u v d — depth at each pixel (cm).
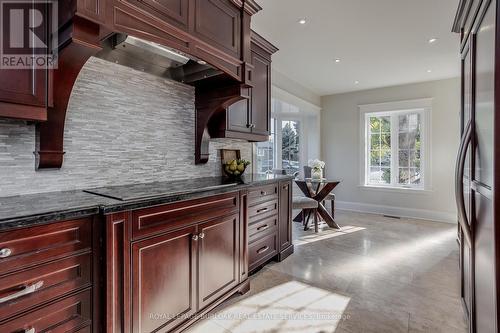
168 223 153
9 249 97
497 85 97
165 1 153
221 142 290
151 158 213
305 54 358
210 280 185
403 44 326
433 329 173
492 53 103
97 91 177
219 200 192
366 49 341
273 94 416
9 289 97
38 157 147
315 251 317
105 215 123
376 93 527
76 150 166
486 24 112
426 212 480
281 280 242
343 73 436
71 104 163
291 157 609
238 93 225
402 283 236
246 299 210
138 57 190
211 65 188
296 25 280
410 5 243
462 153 139
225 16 201
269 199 270
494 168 98
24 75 114
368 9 249
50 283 108
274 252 279
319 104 584
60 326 111
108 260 124
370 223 448
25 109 116
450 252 312
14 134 141
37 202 125
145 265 141
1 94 108
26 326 101
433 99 472
